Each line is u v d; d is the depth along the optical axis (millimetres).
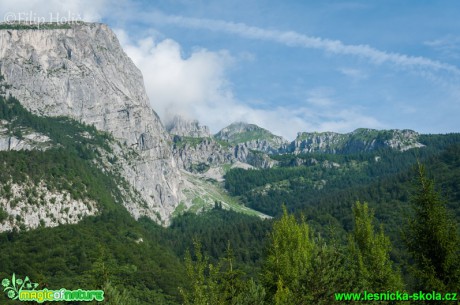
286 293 52500
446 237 44062
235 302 55125
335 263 55156
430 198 46000
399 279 55312
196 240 57656
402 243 47781
